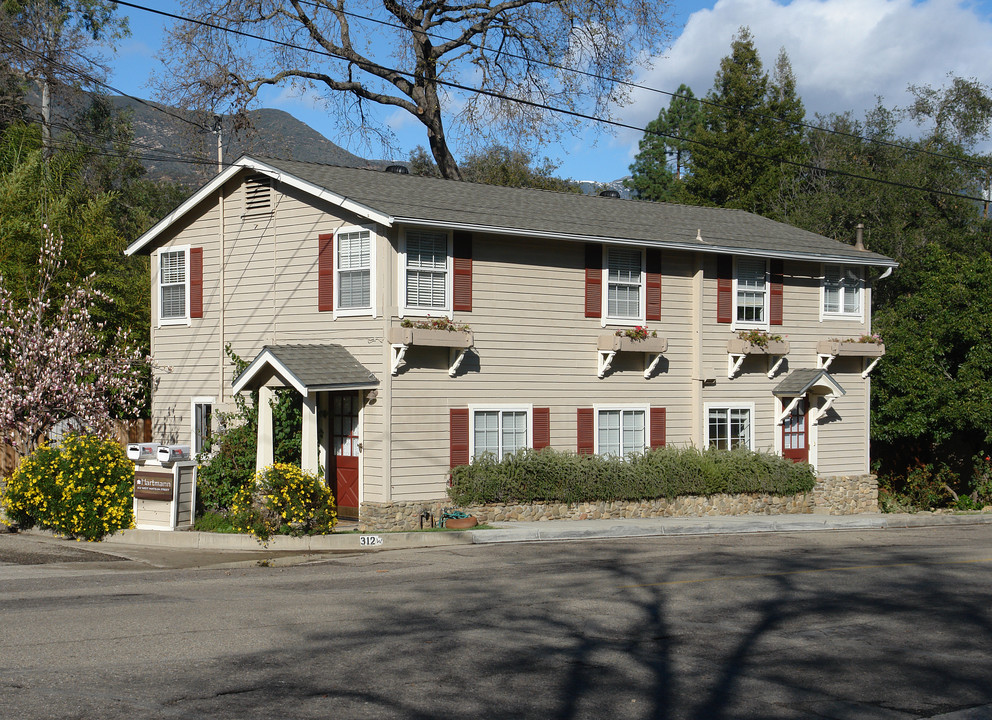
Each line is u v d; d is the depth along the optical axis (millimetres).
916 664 9164
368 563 15086
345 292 19297
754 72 52062
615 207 25219
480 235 19906
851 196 41312
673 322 22875
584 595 12203
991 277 27141
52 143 35500
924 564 15469
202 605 11281
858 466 26188
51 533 17859
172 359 22688
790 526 21391
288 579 13445
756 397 24234
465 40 35406
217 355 21672
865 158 50094
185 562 15125
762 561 15570
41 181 27734
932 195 41188
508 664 8797
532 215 21344
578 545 17484
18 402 20469
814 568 14844
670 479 21359
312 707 7371
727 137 50594
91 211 24594
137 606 11188
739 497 22719
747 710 7672
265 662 8664
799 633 10320
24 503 17656
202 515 18125
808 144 52156
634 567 14680
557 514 20219
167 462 17141
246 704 7402
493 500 19609
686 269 23172
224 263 21594
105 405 22375
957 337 27453
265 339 20703
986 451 28734
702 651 9477
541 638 9820
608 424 21891
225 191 21609
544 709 7523
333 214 19484
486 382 19938
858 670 8922
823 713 7645
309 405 17609
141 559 15398
